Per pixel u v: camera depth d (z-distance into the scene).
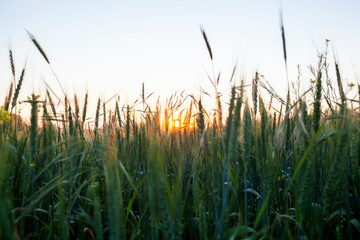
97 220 1.55
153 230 1.92
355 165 2.69
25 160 2.01
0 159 1.65
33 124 1.99
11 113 2.40
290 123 2.49
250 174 2.63
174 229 1.49
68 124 2.63
